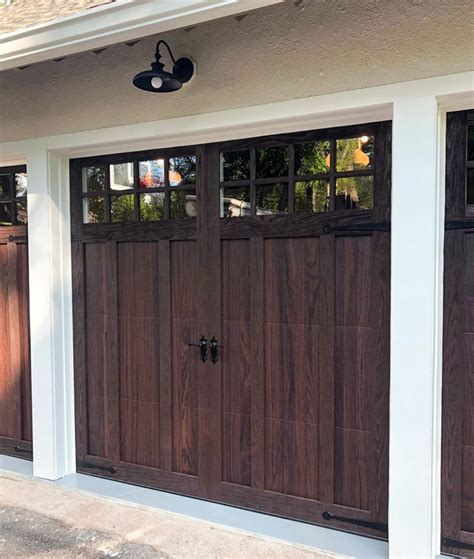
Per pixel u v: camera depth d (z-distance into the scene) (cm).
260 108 239
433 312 208
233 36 240
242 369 268
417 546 212
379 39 210
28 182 312
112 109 279
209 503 277
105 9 213
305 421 253
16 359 341
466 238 214
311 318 250
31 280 313
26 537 247
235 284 268
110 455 312
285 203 254
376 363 235
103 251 309
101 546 239
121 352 305
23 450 341
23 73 302
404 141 209
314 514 251
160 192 290
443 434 220
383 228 231
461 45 196
